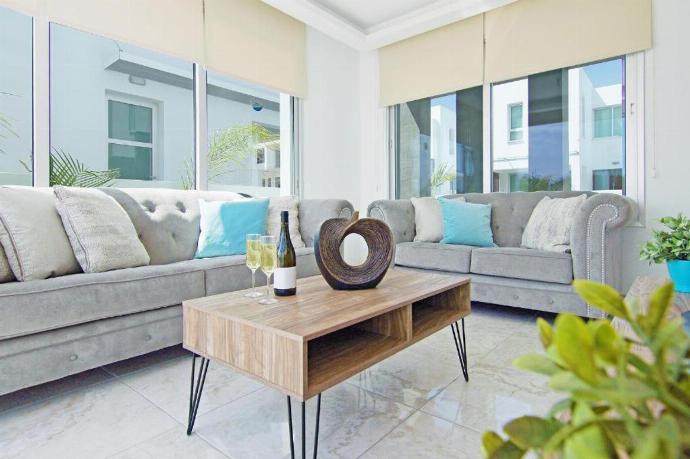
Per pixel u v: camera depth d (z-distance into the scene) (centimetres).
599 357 34
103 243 186
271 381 106
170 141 307
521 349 207
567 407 37
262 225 265
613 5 295
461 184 390
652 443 26
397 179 442
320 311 123
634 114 292
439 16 357
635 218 288
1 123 226
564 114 328
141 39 267
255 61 341
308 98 395
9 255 159
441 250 287
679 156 275
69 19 237
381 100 437
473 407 146
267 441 125
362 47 415
